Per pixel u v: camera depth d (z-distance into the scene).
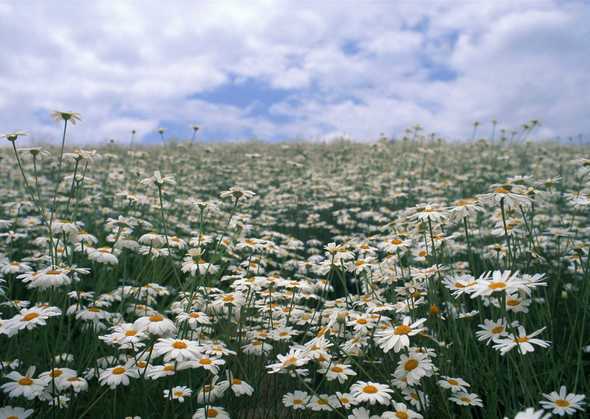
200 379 2.94
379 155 14.35
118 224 3.81
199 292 3.60
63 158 4.13
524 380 2.17
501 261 4.19
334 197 10.52
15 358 2.92
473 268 3.24
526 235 4.04
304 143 19.89
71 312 3.09
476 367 2.84
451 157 13.57
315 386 3.10
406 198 9.15
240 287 3.33
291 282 3.43
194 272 3.31
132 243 3.74
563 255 4.52
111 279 4.28
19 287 4.35
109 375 2.38
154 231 4.31
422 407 2.31
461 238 5.76
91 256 3.34
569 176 10.56
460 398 2.39
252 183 11.77
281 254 4.93
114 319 3.24
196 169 12.77
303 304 4.67
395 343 2.20
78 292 3.21
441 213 3.12
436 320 3.05
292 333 3.19
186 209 8.18
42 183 9.74
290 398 2.40
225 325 3.49
